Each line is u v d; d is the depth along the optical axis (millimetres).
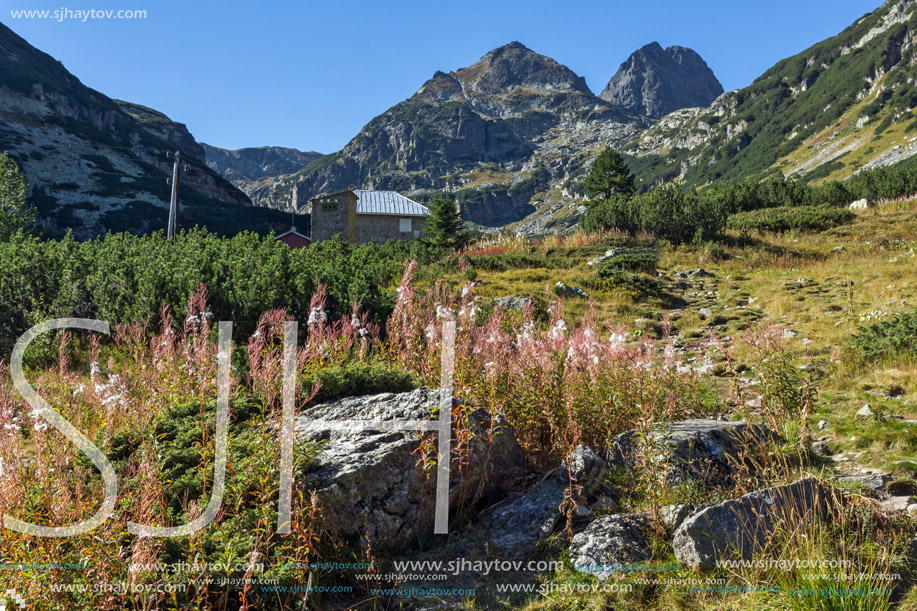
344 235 54781
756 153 173875
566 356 6617
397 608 3898
